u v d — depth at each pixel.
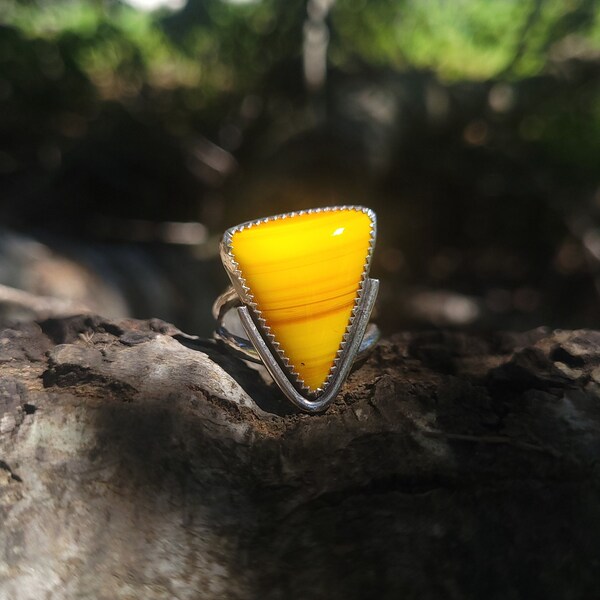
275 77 0.33
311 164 0.29
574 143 0.31
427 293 0.30
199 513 0.07
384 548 0.07
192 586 0.07
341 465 0.08
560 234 0.31
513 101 0.31
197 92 0.34
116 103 0.32
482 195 0.31
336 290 0.09
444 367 0.10
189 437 0.08
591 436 0.08
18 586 0.07
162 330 0.10
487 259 0.32
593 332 0.10
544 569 0.07
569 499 0.07
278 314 0.08
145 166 0.32
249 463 0.08
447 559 0.07
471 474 0.08
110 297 0.23
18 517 0.07
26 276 0.22
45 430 0.08
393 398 0.08
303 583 0.07
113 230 0.30
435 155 0.31
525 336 0.10
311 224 0.09
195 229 0.31
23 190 0.29
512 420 0.08
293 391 0.09
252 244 0.08
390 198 0.31
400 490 0.07
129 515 0.07
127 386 0.08
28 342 0.09
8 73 0.31
